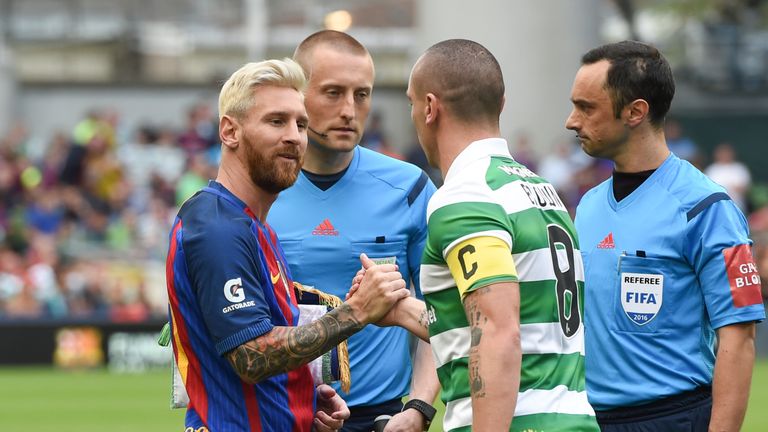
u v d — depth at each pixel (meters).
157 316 56.81
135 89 90.81
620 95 17.05
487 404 13.33
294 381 14.72
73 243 60.66
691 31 90.81
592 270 17.59
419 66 14.72
